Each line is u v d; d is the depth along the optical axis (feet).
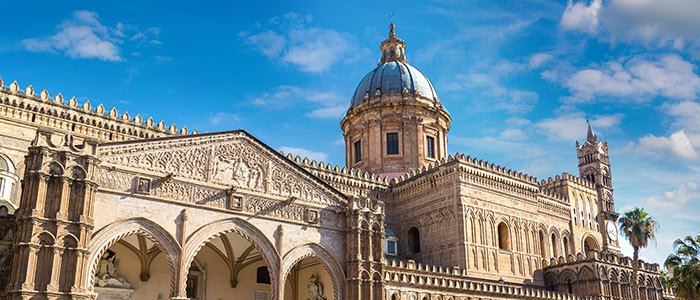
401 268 199.00
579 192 319.27
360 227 175.83
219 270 187.93
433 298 194.29
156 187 147.33
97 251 134.31
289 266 163.32
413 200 254.06
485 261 231.50
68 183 132.05
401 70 312.71
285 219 166.61
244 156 165.37
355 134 307.58
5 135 177.88
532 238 258.16
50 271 124.36
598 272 241.14
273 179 168.76
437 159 298.15
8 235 138.41
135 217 141.79
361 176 256.32
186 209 150.51
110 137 198.39
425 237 243.60
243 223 158.92
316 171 240.73
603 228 328.49
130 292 166.40
